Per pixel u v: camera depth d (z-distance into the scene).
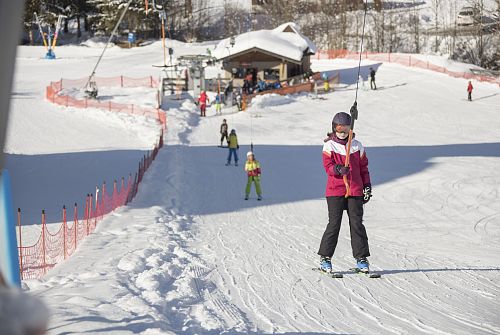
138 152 31.25
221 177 24.61
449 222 17.27
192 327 6.32
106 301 7.03
